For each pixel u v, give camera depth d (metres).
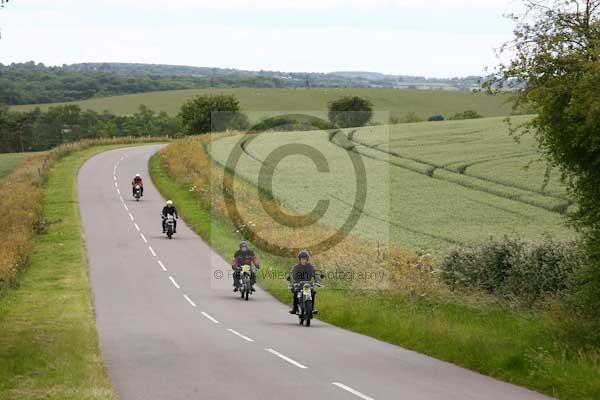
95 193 155.00
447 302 54.78
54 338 44.50
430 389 30.64
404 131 193.88
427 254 71.12
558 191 114.75
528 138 168.12
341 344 44.56
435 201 112.06
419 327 45.28
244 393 29.86
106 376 32.88
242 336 48.28
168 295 70.81
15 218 117.50
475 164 139.75
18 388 30.09
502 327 44.06
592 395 28.28
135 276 81.19
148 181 173.25
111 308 63.19
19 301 65.31
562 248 55.56
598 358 32.44
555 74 38.72
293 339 46.84
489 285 59.03
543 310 48.88
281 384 31.80
